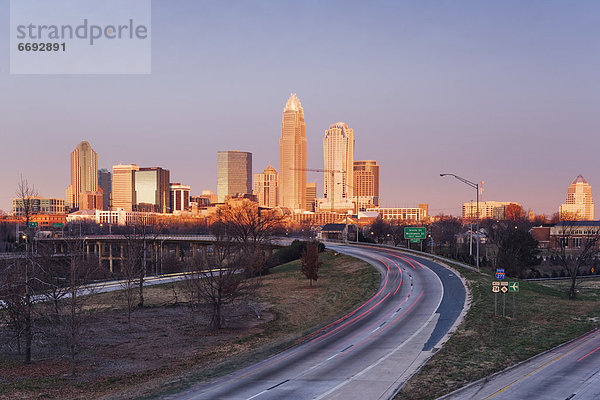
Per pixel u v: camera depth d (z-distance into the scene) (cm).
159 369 3553
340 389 2630
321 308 5762
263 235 11056
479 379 2678
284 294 6788
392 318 4550
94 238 16325
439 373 2822
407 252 10075
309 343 3841
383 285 6438
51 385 3147
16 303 3828
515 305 4672
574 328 3794
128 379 3288
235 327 5112
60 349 4216
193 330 4994
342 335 4038
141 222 11462
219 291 5116
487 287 5581
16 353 4062
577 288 7119
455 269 7244
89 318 5394
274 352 3638
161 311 6041
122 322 5375
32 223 4791
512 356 3095
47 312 4628
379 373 2898
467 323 4038
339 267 8594
